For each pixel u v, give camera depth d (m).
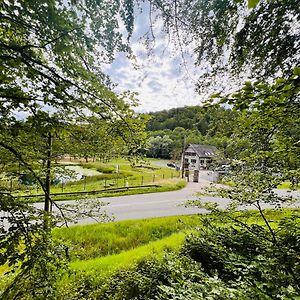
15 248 2.52
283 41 2.57
